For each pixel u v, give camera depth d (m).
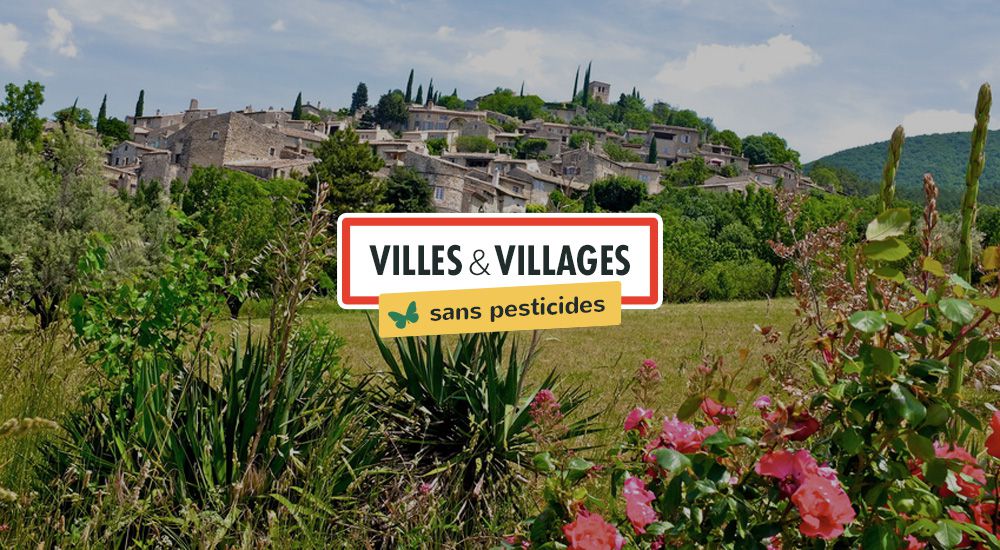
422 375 4.82
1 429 1.80
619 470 2.63
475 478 4.41
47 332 5.29
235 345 4.29
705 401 2.48
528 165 118.69
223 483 3.67
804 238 2.81
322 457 3.72
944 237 2.35
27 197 21.73
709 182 130.38
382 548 3.73
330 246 3.49
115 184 101.06
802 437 2.14
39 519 3.27
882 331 2.14
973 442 2.75
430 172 88.56
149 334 4.71
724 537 2.16
